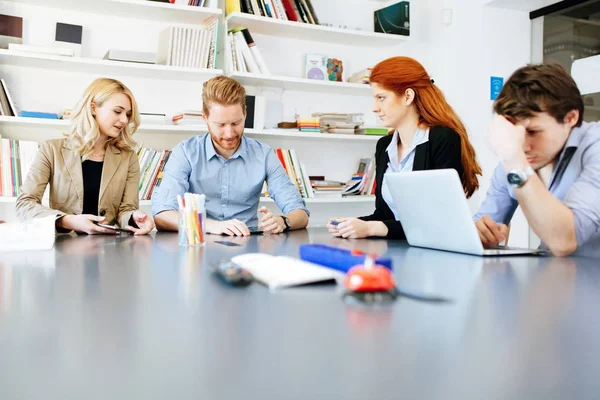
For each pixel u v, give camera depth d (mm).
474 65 3652
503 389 370
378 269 668
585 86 3422
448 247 1271
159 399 356
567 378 390
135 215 1916
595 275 871
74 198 2191
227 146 2186
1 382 390
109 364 427
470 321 551
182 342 487
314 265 824
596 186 1225
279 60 3699
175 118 3264
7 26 2873
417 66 2033
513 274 885
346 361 427
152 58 3107
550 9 3566
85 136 2172
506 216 1641
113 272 937
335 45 3893
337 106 3896
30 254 1236
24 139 3057
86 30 3189
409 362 423
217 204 2291
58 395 365
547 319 560
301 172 3479
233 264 863
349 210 3920
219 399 355
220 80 2111
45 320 579
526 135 1302
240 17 3244
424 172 1240
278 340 486
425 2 4062
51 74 3129
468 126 3697
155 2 3062
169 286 780
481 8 3594
